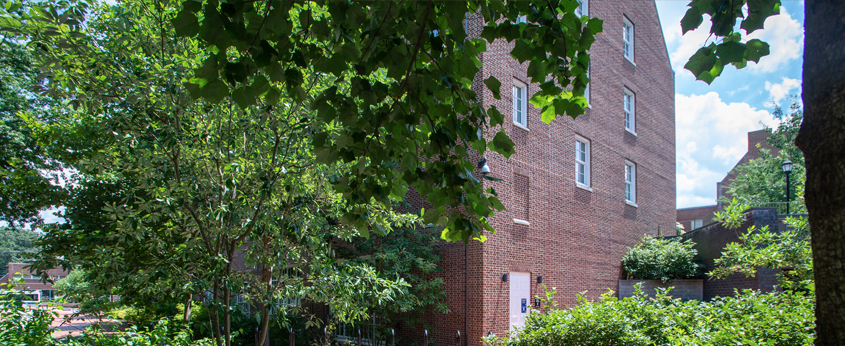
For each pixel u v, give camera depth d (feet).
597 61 60.29
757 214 44.37
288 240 22.67
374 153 12.11
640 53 70.49
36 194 34.94
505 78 46.50
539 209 48.85
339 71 11.24
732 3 10.12
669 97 77.87
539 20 10.97
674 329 22.00
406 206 43.14
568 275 51.57
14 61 54.19
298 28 17.90
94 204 34.37
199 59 18.12
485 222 12.92
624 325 22.11
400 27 11.17
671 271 56.24
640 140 68.44
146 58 19.03
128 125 18.06
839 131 6.47
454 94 12.89
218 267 19.02
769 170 106.83
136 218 19.17
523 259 46.03
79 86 17.65
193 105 19.07
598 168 58.85
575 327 22.74
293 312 23.90
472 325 41.63
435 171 12.31
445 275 44.47
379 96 11.41
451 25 10.96
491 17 12.25
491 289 42.16
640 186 67.36
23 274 20.13
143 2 18.13
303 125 19.40
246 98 10.52
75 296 21.38
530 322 25.14
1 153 51.93
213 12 8.95
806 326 19.66
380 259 40.55
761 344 18.56
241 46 9.77
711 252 53.93
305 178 21.09
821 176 6.70
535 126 49.57
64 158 34.68
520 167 46.88
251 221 20.20
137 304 38.86
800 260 24.53
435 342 43.96
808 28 7.15
